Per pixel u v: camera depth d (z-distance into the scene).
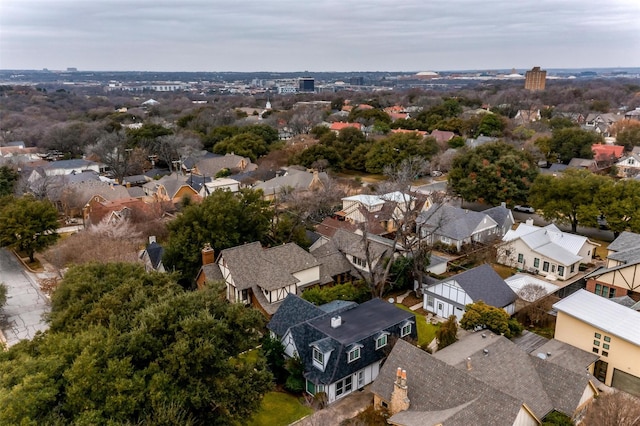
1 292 44.62
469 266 55.00
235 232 49.97
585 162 90.94
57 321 29.75
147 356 25.20
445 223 56.84
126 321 27.75
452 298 42.12
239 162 103.00
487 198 72.50
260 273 44.12
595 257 57.00
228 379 25.55
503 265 55.84
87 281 33.03
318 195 71.00
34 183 79.00
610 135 127.75
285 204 73.31
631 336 30.94
